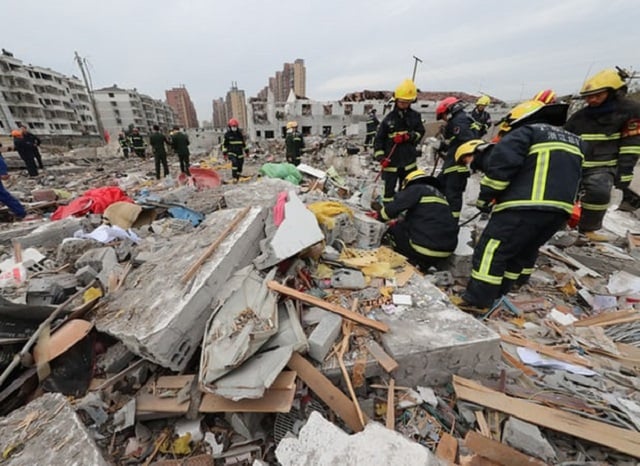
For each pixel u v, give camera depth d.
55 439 1.23
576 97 4.47
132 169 11.36
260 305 1.85
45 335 1.69
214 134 23.06
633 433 1.44
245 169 9.88
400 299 2.20
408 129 4.21
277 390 1.49
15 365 1.57
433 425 1.53
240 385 1.40
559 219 2.17
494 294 2.38
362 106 30.11
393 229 3.31
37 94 42.78
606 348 2.07
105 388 1.61
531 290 2.87
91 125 54.50
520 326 2.38
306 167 7.19
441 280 2.90
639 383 1.77
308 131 29.83
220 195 4.75
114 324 1.78
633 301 2.64
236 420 1.47
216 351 1.55
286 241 2.43
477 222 4.19
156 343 1.55
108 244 3.13
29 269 2.73
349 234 3.19
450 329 1.91
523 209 2.12
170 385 1.61
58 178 9.00
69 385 1.63
